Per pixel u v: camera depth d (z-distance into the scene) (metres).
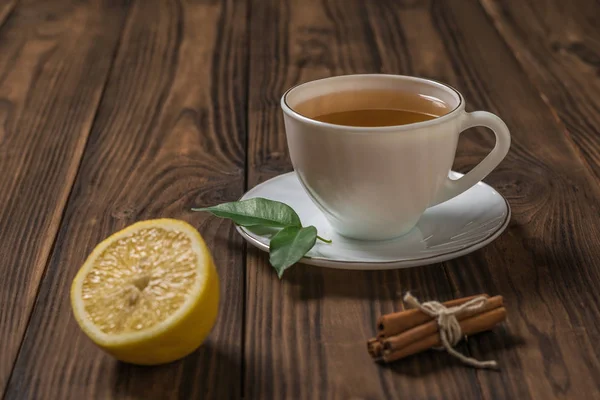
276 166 0.82
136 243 0.63
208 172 0.81
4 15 1.16
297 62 1.00
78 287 0.62
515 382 0.59
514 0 1.22
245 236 0.68
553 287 0.66
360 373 0.60
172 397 0.59
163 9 1.19
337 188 0.67
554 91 0.94
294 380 0.60
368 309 0.64
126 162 0.82
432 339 0.61
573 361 0.61
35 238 0.72
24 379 0.61
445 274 0.67
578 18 1.14
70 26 1.12
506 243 0.70
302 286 0.66
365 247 0.68
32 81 0.96
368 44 1.06
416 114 0.71
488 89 0.94
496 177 0.79
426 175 0.67
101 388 0.60
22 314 0.65
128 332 0.59
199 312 0.60
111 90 0.95
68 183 0.79
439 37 1.08
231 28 1.11
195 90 0.95
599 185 0.78
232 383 0.60
